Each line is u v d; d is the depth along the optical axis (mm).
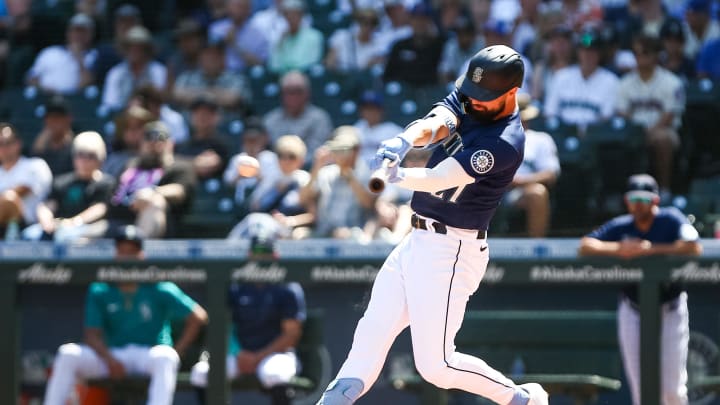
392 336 14625
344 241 21438
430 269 14203
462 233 14297
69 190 26938
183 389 23484
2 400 21984
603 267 20797
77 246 22062
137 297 23234
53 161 28516
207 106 28391
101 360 22922
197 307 23688
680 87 28281
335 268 21391
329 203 25203
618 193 26281
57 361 22688
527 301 23234
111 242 22078
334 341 23828
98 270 21969
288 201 25422
